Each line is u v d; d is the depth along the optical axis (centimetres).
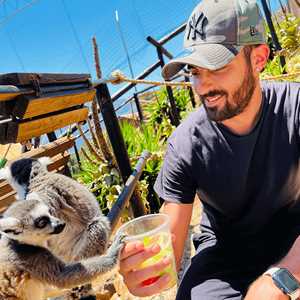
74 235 85
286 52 264
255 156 68
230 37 61
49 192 82
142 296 52
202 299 66
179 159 71
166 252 52
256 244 72
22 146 161
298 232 67
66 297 84
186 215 72
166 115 281
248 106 65
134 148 194
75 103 100
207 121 70
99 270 70
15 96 71
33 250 73
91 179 175
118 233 55
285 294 52
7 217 72
